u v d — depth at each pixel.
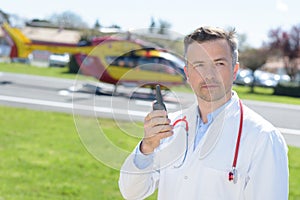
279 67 46.84
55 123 10.72
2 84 19.48
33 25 39.69
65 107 13.76
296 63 42.75
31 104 14.02
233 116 1.98
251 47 39.22
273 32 42.47
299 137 11.63
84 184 6.38
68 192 6.03
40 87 19.02
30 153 7.84
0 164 7.07
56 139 9.01
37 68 32.28
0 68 29.73
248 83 29.77
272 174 1.89
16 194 5.82
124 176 2.10
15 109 12.68
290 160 8.15
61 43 32.84
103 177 6.70
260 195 1.89
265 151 1.91
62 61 34.75
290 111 17.58
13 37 36.16
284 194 1.89
